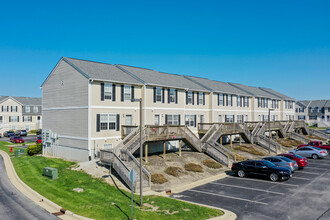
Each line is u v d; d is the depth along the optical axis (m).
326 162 29.84
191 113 35.72
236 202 15.88
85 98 25.78
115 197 15.95
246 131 37.75
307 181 21.00
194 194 17.59
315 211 14.23
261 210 14.45
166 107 31.94
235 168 23.06
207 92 38.34
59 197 15.84
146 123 29.48
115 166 20.19
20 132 58.34
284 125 46.44
